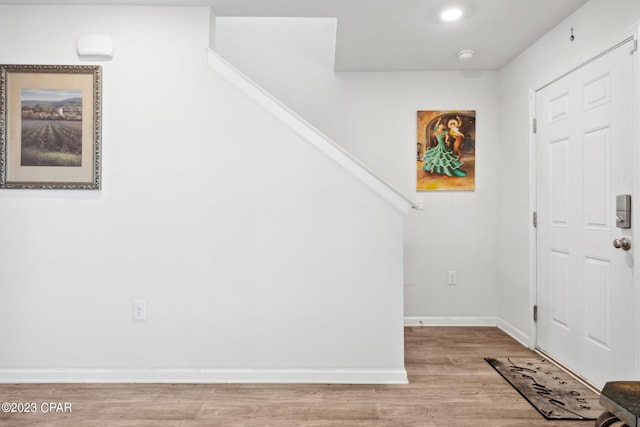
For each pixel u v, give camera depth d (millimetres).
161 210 2367
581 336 2383
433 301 3605
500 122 3527
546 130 2764
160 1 2316
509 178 3336
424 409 2021
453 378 2398
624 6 1999
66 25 2359
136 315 2350
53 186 2340
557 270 2639
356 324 2359
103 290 2350
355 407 2041
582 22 2354
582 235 2363
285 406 2049
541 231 2838
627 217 1985
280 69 3613
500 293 3543
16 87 2348
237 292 2361
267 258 2367
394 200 2355
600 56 2199
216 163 2375
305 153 2367
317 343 2359
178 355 2352
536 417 1943
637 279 1924
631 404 1187
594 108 2250
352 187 2363
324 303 2361
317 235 2371
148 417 1935
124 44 2367
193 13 2381
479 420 1916
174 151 2371
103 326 2348
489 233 3586
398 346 2355
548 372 2482
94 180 2348
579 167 2393
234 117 2371
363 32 2771
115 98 2365
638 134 1914
